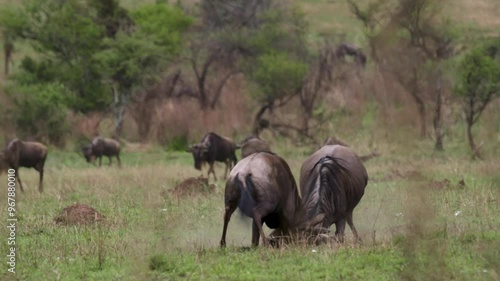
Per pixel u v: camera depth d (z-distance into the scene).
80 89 153.75
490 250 39.00
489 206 54.50
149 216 55.66
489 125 125.31
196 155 95.00
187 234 50.97
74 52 157.25
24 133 141.00
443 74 134.75
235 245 46.03
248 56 167.12
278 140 140.00
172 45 160.50
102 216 54.91
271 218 46.03
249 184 43.81
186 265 39.34
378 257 38.75
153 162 126.12
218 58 167.88
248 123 150.75
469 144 117.38
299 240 43.53
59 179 89.19
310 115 145.12
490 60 117.19
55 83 150.12
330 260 39.00
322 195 44.69
